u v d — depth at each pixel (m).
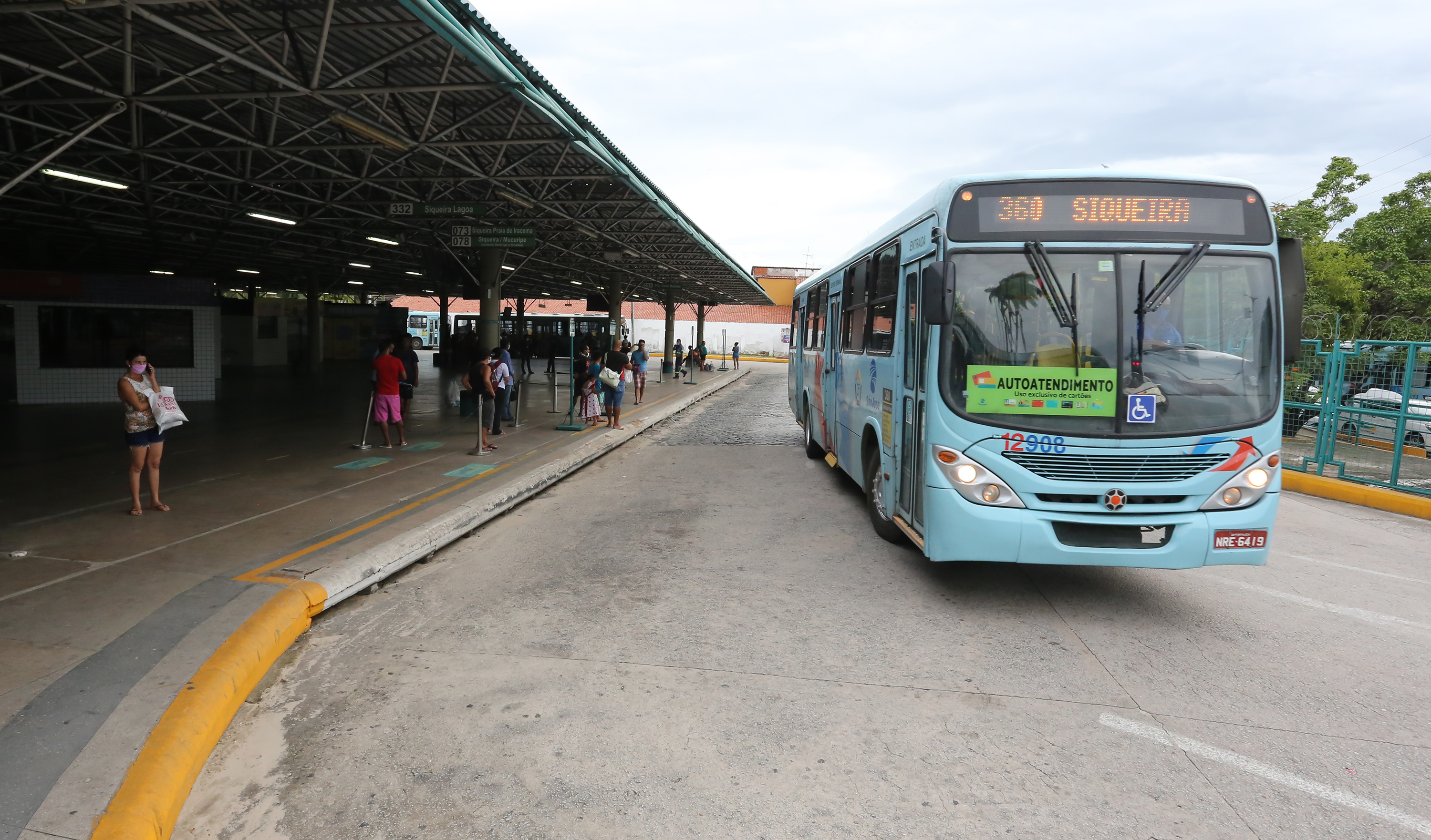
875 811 3.32
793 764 3.68
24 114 12.47
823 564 6.98
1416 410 11.05
